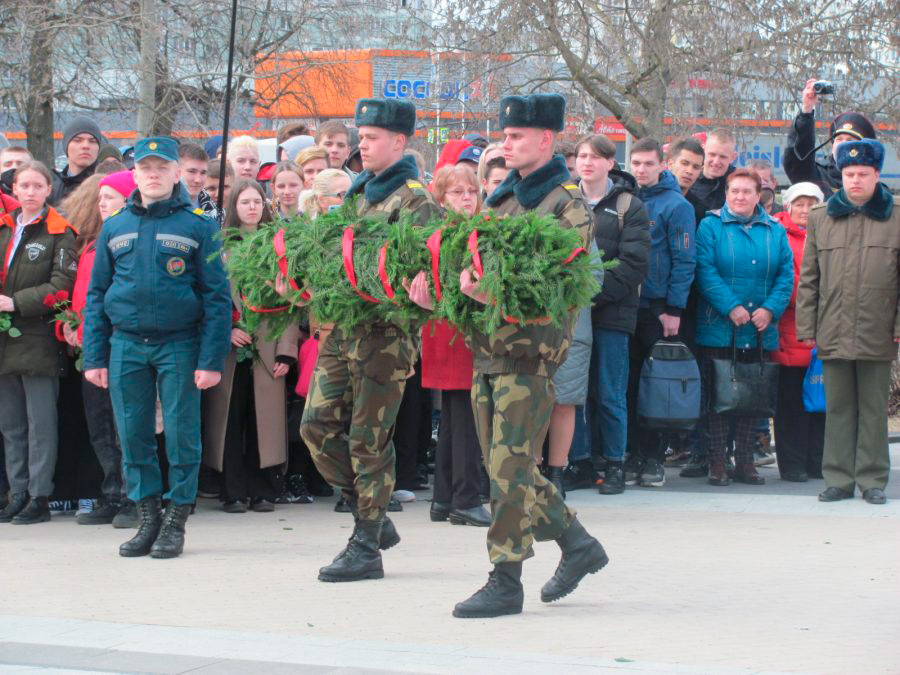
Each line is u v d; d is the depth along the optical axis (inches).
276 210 362.3
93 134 405.1
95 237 327.6
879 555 273.3
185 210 280.5
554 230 201.3
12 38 776.9
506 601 219.1
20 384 327.9
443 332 313.1
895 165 967.0
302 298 237.5
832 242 341.7
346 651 194.5
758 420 400.5
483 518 315.3
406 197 244.5
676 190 370.6
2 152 394.6
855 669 184.5
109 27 772.0
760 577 251.3
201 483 347.3
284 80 960.9
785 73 837.8
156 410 321.7
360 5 942.4
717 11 828.6
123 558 277.6
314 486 365.4
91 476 336.8
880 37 854.5
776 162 885.2
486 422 220.4
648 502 345.1
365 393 243.1
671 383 357.7
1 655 195.3
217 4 836.6
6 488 341.4
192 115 839.1
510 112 221.1
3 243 324.8
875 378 341.7
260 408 334.3
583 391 333.4
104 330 284.2
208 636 205.5
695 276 373.1
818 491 365.4
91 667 187.8
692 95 841.5
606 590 240.4
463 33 873.5
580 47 864.9
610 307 350.9
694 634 206.1
